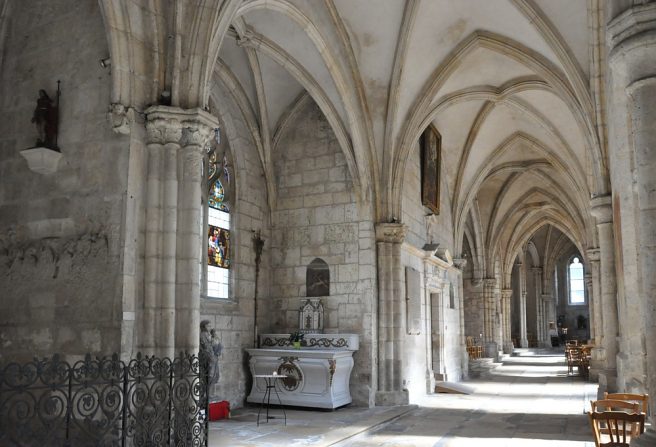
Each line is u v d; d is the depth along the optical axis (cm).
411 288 1844
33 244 954
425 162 2058
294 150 1777
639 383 1071
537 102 2022
